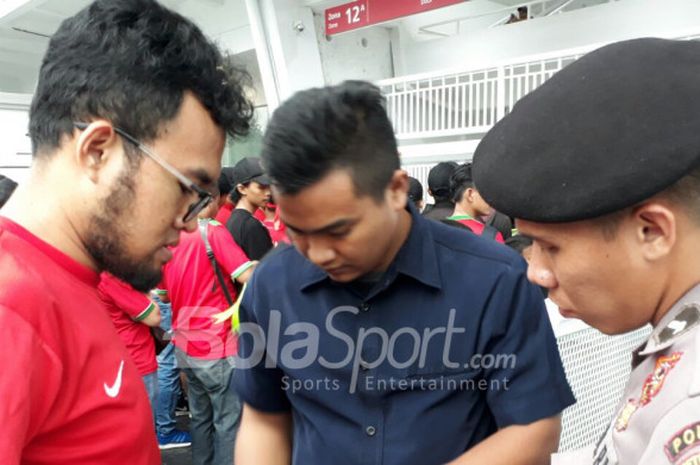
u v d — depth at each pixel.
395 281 1.02
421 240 1.02
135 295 2.53
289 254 1.11
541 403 0.99
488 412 1.07
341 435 1.04
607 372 1.94
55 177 0.85
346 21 6.89
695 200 0.57
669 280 0.61
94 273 0.91
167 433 3.52
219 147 0.90
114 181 0.82
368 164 0.81
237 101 0.90
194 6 8.62
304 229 0.84
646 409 0.58
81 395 0.84
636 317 0.65
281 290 1.09
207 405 2.95
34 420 0.75
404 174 0.89
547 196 0.60
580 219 0.59
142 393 0.98
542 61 6.00
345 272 0.92
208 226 2.67
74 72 0.80
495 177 0.65
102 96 0.79
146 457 0.96
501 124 0.70
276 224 3.82
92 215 0.83
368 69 8.92
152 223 0.85
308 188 0.79
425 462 1.00
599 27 6.64
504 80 6.32
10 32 9.75
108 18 0.82
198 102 0.85
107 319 0.94
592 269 0.62
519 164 0.63
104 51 0.80
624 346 1.99
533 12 8.46
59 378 0.78
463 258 1.03
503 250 1.04
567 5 8.12
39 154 0.86
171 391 3.50
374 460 1.01
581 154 0.58
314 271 1.06
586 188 0.58
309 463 1.08
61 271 0.85
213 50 0.88
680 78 0.58
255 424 1.19
